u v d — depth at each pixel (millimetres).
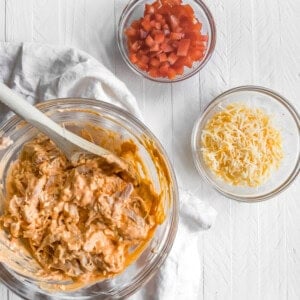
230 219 690
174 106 691
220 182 682
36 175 586
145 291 654
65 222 572
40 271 592
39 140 606
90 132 618
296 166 691
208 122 681
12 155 604
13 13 685
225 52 697
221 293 686
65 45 683
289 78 700
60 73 661
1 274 583
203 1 697
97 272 581
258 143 669
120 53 687
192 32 667
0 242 593
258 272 690
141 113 686
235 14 698
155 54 665
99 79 648
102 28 689
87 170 582
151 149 606
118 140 622
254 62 698
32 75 664
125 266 597
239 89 667
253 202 673
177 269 652
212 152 672
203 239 688
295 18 700
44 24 686
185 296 664
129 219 581
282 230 694
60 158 590
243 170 668
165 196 608
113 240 578
